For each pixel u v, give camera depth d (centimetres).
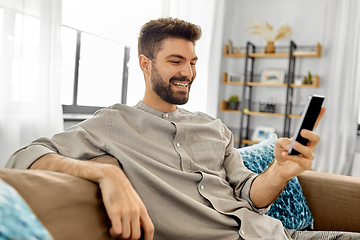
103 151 92
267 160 139
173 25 103
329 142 379
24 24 173
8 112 165
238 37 445
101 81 277
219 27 384
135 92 259
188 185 97
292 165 87
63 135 89
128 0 247
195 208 91
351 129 374
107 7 235
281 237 101
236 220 98
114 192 65
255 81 434
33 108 178
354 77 372
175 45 102
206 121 119
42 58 180
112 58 283
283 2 416
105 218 64
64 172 71
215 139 112
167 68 102
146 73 109
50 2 182
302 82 394
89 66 267
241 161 116
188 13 317
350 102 371
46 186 56
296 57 409
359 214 132
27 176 56
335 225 136
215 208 95
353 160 375
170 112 110
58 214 55
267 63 427
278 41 419
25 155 77
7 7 164
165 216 88
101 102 280
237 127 449
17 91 169
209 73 371
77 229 56
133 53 257
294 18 410
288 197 131
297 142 75
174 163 98
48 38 182
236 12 445
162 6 274
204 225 92
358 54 373
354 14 373
